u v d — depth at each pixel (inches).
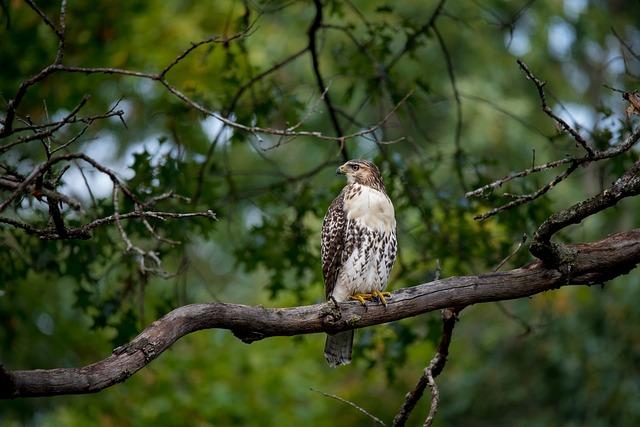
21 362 639.8
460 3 859.4
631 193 295.9
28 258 531.5
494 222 544.1
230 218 517.0
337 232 422.6
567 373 694.5
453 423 753.0
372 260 420.5
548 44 914.7
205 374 694.5
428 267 530.0
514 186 512.7
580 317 696.4
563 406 693.9
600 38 895.7
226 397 659.4
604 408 659.4
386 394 751.1
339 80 848.3
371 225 418.9
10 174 284.2
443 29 885.2
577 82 981.8
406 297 325.4
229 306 292.5
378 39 570.9
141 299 464.4
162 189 465.4
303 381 711.1
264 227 515.5
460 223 505.4
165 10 667.4
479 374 745.0
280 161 907.4
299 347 759.1
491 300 329.1
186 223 476.1
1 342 625.6
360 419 742.5
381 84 509.4
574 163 299.7
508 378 734.5
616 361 663.8
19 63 563.8
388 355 507.5
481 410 746.8
